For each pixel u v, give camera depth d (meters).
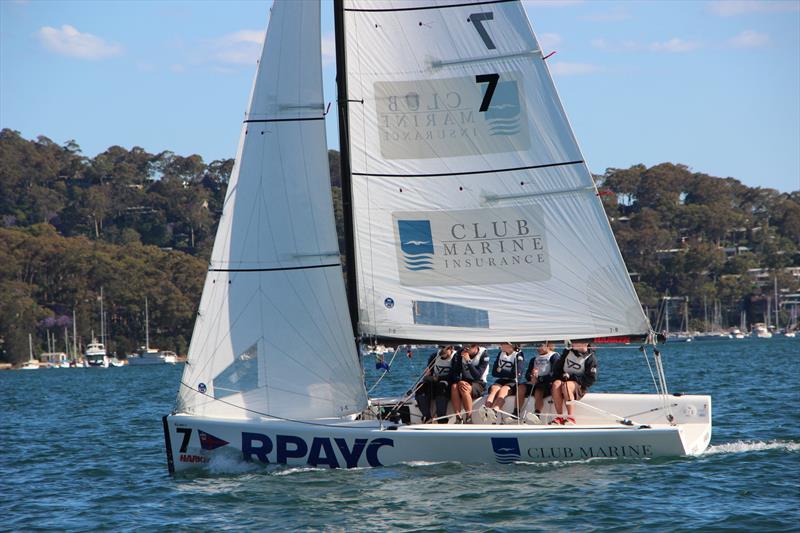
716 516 38.84
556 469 45.88
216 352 47.84
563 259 46.94
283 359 47.53
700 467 46.84
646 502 40.81
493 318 47.28
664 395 50.69
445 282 47.34
